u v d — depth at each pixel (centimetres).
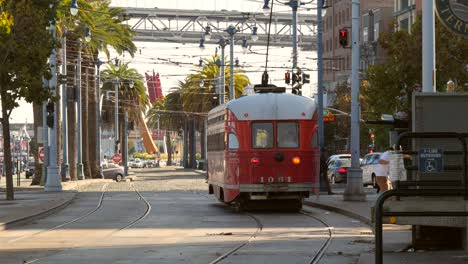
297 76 7412
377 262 1697
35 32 5516
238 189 4606
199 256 2689
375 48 14888
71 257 2700
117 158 12925
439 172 2238
